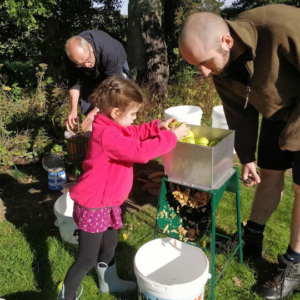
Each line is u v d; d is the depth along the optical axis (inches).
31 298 94.1
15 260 107.0
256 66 76.8
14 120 211.6
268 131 97.2
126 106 80.4
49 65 350.6
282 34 71.4
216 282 98.1
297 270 93.4
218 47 70.9
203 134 92.9
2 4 285.3
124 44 421.4
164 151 78.5
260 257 109.0
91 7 393.1
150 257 91.7
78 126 155.3
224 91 94.3
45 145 186.7
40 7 294.2
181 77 319.0
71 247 112.7
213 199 80.1
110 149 78.6
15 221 129.0
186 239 88.9
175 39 419.2
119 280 96.3
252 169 99.3
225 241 111.7
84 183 82.7
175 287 75.0
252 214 106.8
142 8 297.3
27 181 161.8
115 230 92.4
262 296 94.1
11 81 329.1
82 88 150.5
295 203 90.0
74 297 87.8
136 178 161.9
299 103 77.7
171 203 94.2
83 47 124.1
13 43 366.9
